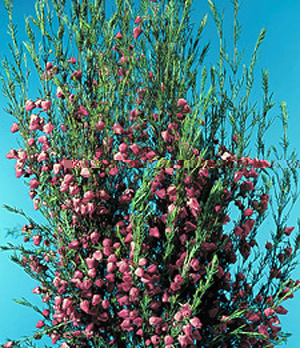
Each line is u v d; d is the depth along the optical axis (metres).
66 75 1.51
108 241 1.46
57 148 1.52
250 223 1.54
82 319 1.55
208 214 1.42
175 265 1.43
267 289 1.59
